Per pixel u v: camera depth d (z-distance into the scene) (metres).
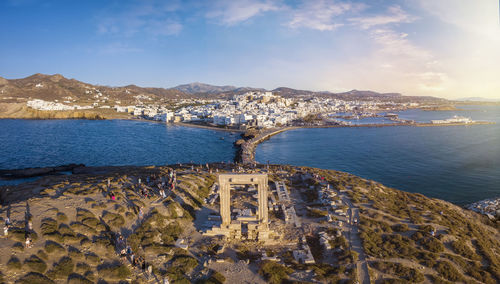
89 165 121.38
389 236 40.97
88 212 38.53
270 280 29.94
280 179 68.88
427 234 42.28
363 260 34.56
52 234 32.12
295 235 40.66
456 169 116.06
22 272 26.41
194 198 51.12
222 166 91.75
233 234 39.59
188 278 30.03
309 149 164.00
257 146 174.88
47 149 151.62
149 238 35.78
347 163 129.25
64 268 28.08
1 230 31.94
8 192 57.28
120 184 52.56
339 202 52.53
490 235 54.91
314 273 31.50
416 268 33.75
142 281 28.67
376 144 178.62
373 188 65.25
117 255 32.25
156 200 46.06
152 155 143.88
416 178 104.75
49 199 41.59
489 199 79.81
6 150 146.25
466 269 34.91
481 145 169.62
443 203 70.19
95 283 27.66
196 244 37.06
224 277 30.42
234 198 55.16
